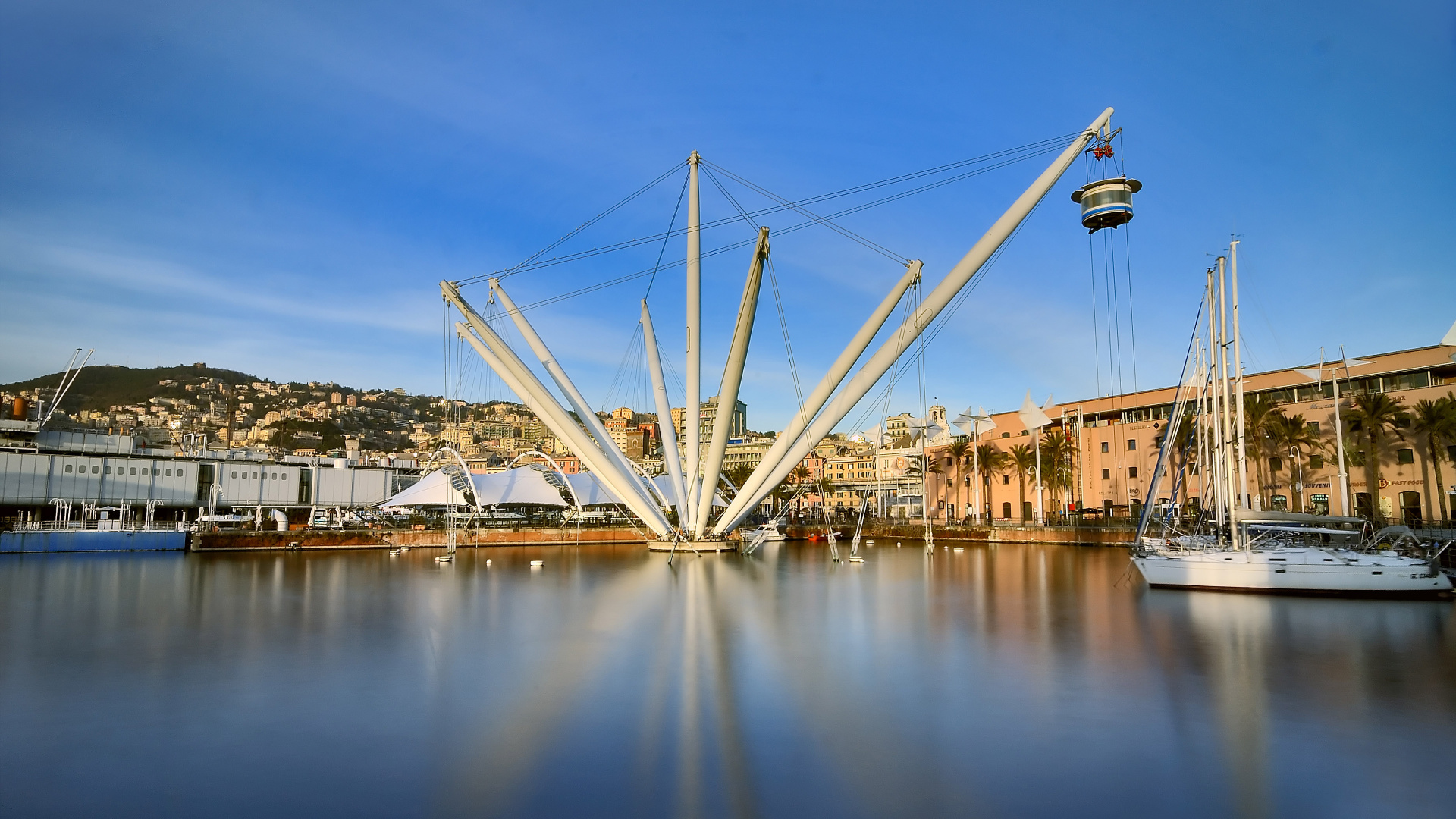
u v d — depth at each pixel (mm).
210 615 28219
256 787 11625
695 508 65000
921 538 80500
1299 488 62375
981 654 20875
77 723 14664
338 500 104000
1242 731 14234
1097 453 81438
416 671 18969
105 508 76000
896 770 12383
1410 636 23172
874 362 51000
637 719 14961
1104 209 34281
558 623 26500
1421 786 11766
